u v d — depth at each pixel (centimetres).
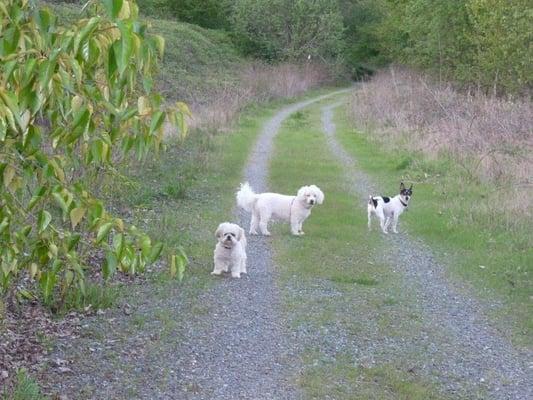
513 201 1382
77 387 635
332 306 893
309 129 2816
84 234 821
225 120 2703
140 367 687
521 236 1220
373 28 6284
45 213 419
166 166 1742
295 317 847
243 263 1014
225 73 4422
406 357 743
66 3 2655
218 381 666
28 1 374
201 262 1052
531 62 2602
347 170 1909
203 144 2134
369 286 991
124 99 438
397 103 3005
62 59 361
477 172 1680
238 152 2116
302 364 713
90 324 793
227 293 923
